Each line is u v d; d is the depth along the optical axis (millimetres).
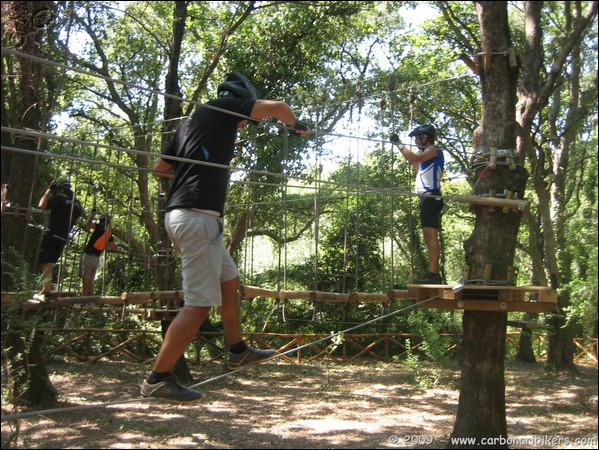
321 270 16281
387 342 14945
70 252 13617
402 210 15828
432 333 11914
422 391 10945
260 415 8711
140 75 16281
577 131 10914
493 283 5621
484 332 6141
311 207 15898
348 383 11742
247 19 15664
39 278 7070
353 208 15859
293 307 16484
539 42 6688
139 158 15141
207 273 3459
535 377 12766
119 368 12273
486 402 6070
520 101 6586
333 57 17125
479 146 6121
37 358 8172
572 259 11844
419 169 6410
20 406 7965
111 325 13891
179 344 3463
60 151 11484
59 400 8898
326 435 7527
